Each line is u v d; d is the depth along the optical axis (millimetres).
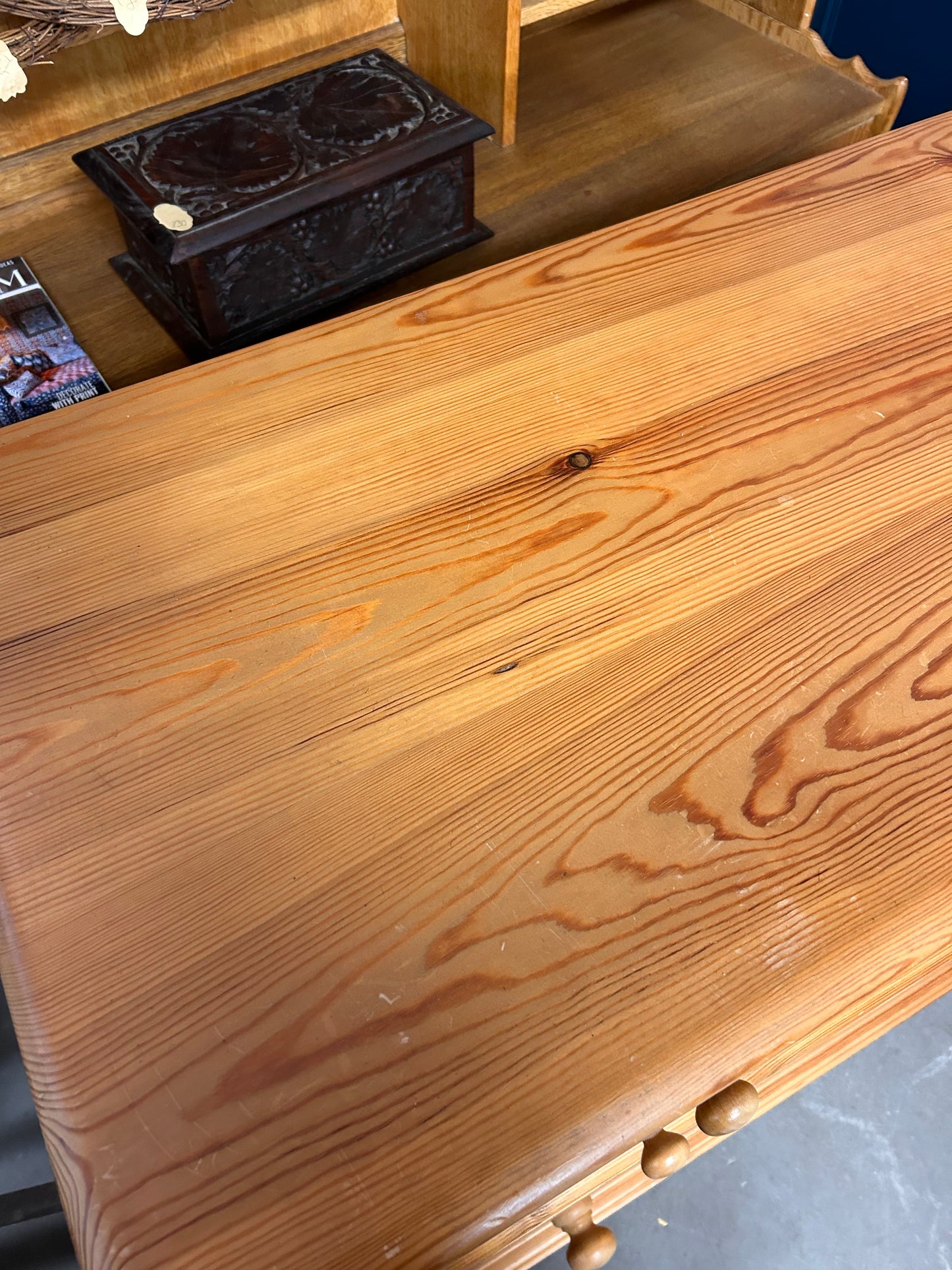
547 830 607
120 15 1116
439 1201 498
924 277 914
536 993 550
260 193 1206
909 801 620
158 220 1165
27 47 1104
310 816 617
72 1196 498
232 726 657
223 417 821
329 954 564
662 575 729
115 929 576
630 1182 692
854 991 563
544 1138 513
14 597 720
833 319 884
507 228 1456
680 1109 532
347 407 826
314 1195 497
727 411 822
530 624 704
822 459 793
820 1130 1269
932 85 2160
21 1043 544
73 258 1415
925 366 853
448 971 557
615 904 579
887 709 660
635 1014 545
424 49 1612
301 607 713
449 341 871
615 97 1653
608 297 902
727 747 642
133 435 811
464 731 651
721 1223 1207
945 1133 1268
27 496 773
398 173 1274
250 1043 536
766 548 744
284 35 1540
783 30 1735
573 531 751
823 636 696
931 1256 1186
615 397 832
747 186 995
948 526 758
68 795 629
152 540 749
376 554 740
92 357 1295
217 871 596
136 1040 539
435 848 601
